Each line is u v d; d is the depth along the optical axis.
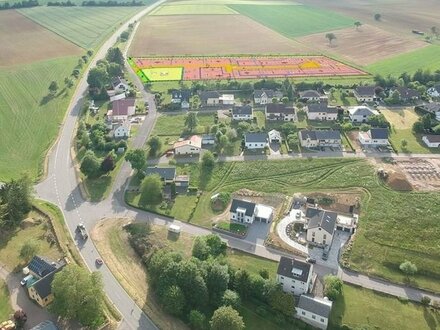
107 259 136.88
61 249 140.12
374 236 146.38
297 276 122.25
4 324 112.19
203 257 133.88
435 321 118.44
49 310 115.88
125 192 171.12
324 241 143.25
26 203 156.88
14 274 131.12
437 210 158.12
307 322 117.75
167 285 118.88
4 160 193.75
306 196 167.62
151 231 150.12
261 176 181.00
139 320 116.50
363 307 122.06
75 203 165.00
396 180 173.25
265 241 146.00
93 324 111.31
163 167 185.12
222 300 118.19
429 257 138.12
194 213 159.75
